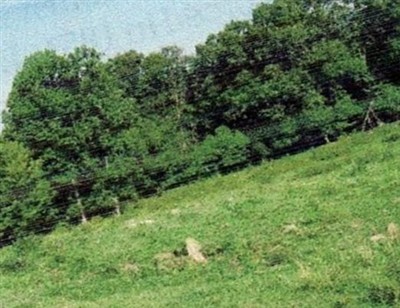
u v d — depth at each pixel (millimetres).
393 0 76188
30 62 67062
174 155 67438
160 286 29578
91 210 64375
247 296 24312
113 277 32875
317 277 23984
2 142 66312
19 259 39750
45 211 61594
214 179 65875
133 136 67938
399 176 39844
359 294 21984
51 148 65375
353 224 31922
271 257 29219
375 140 58469
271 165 64312
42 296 32062
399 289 21375
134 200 65000
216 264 30812
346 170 46438
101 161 65562
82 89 67000
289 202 40094
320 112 72688
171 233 38938
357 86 77500
